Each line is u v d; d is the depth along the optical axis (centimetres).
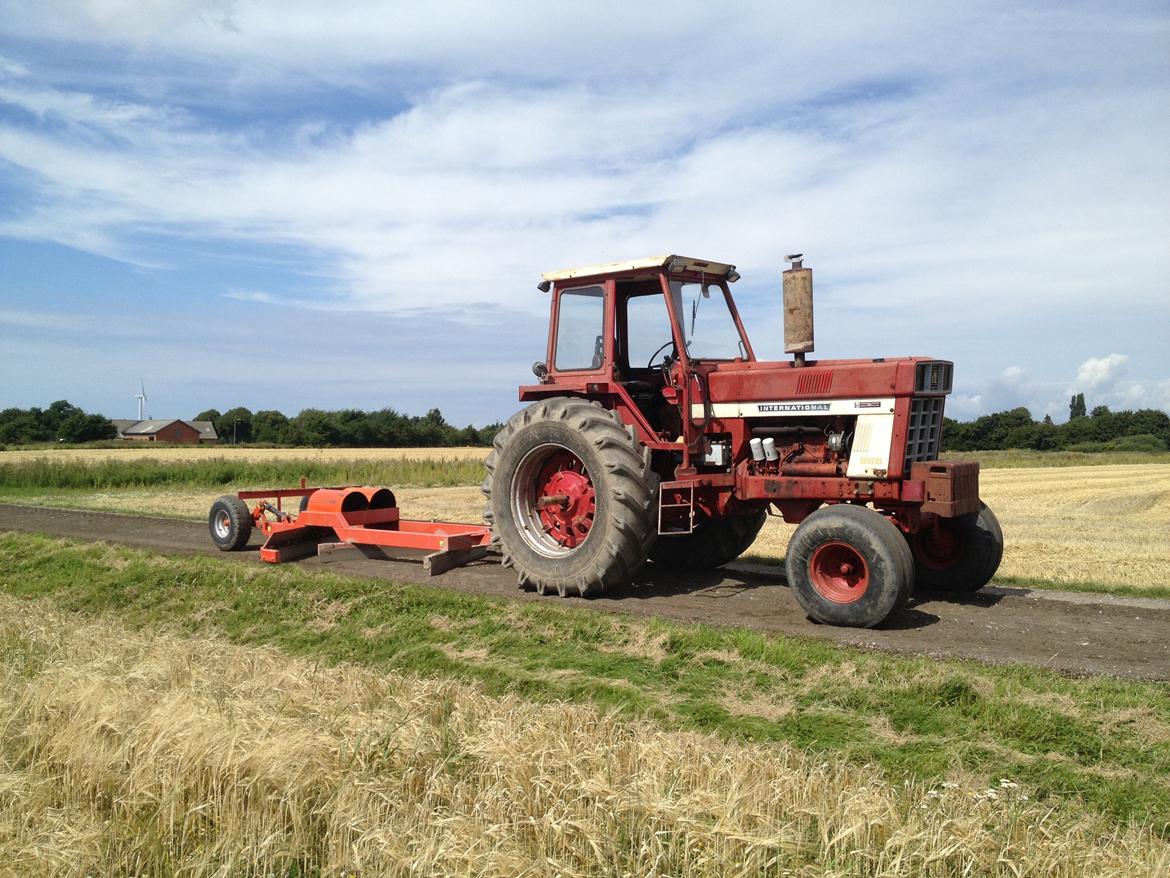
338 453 4431
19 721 422
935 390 643
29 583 876
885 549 570
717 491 719
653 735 381
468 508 1614
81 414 7738
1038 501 1912
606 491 670
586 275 750
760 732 412
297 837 316
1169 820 323
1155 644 537
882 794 324
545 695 477
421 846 295
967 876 279
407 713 400
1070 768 366
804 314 671
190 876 306
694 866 282
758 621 605
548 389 766
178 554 908
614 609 641
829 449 668
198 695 425
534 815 312
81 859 316
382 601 678
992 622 598
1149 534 1278
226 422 9131
